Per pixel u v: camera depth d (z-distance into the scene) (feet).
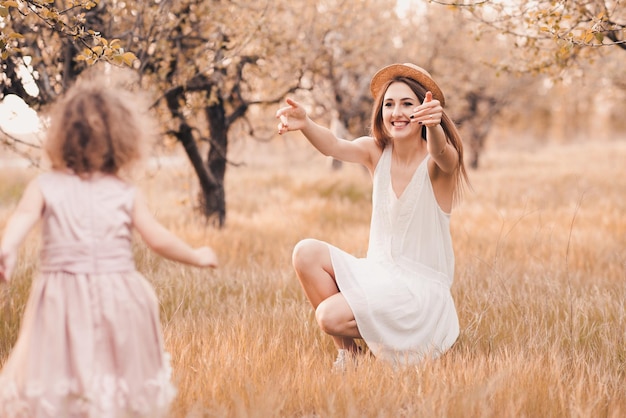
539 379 10.77
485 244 23.95
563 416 9.93
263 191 44.14
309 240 12.94
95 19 19.43
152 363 8.33
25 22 17.10
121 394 7.95
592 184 45.01
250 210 36.94
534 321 13.84
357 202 38.11
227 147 28.68
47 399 7.72
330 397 9.98
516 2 17.06
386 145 13.41
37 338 7.88
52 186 8.16
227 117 27.71
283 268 20.06
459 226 28.50
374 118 13.26
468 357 12.05
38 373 7.76
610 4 17.51
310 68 28.27
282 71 27.68
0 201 42.96
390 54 41.73
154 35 20.29
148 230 8.39
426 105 11.06
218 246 23.79
